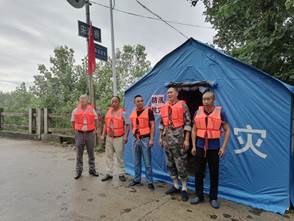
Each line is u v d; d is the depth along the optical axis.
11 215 3.76
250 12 5.84
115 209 3.97
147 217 3.72
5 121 12.12
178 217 3.73
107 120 5.38
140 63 15.28
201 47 4.83
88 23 7.75
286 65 5.82
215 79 4.65
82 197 4.44
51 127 10.28
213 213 3.88
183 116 4.43
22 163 6.73
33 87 14.03
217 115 4.05
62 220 3.61
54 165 6.55
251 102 4.25
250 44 5.86
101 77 13.20
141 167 5.40
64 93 13.02
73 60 13.93
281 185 3.97
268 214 3.88
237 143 4.37
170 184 5.16
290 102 3.91
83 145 5.55
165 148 4.54
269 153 4.07
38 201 4.26
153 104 5.48
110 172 5.41
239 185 4.34
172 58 5.21
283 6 5.45
